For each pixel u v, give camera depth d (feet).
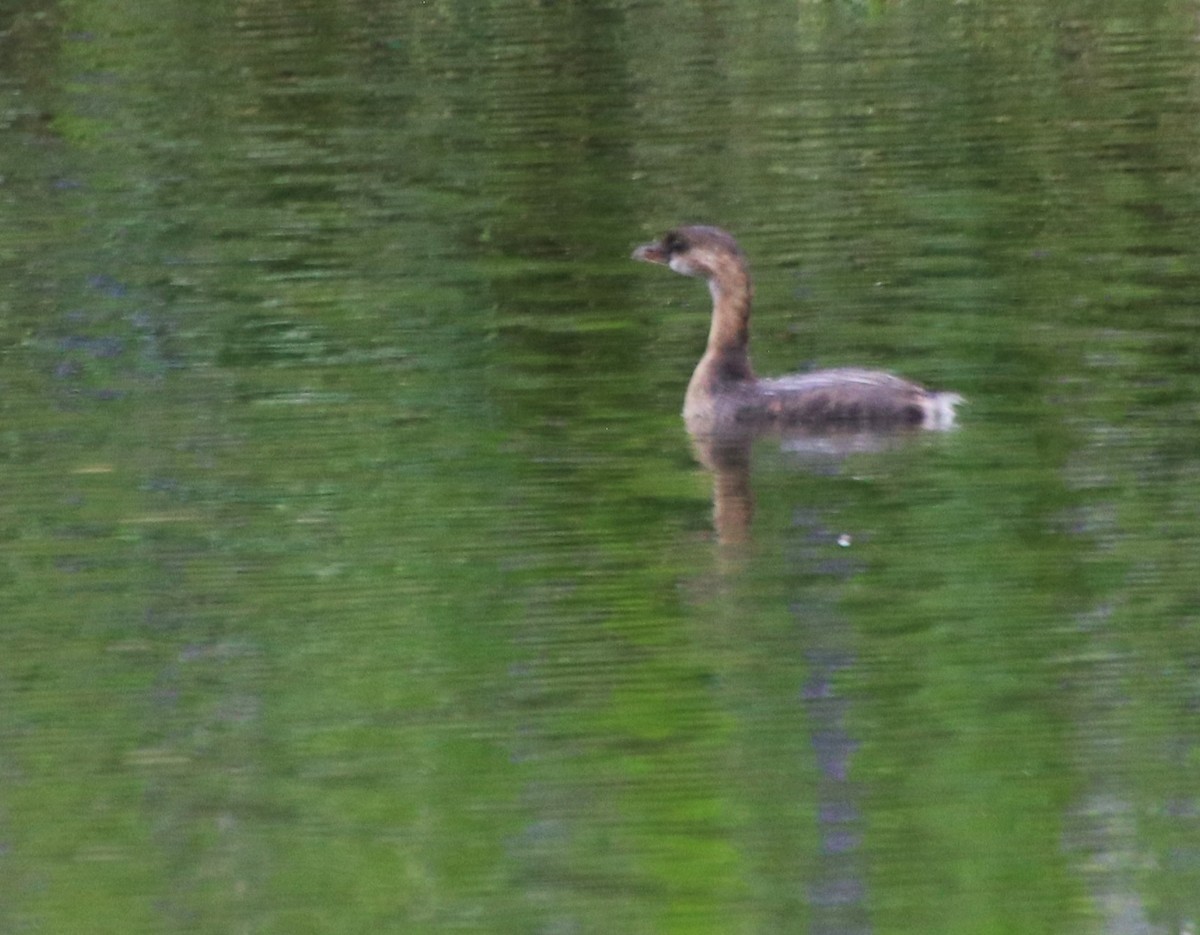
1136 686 41.27
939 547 47.37
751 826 37.06
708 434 54.75
